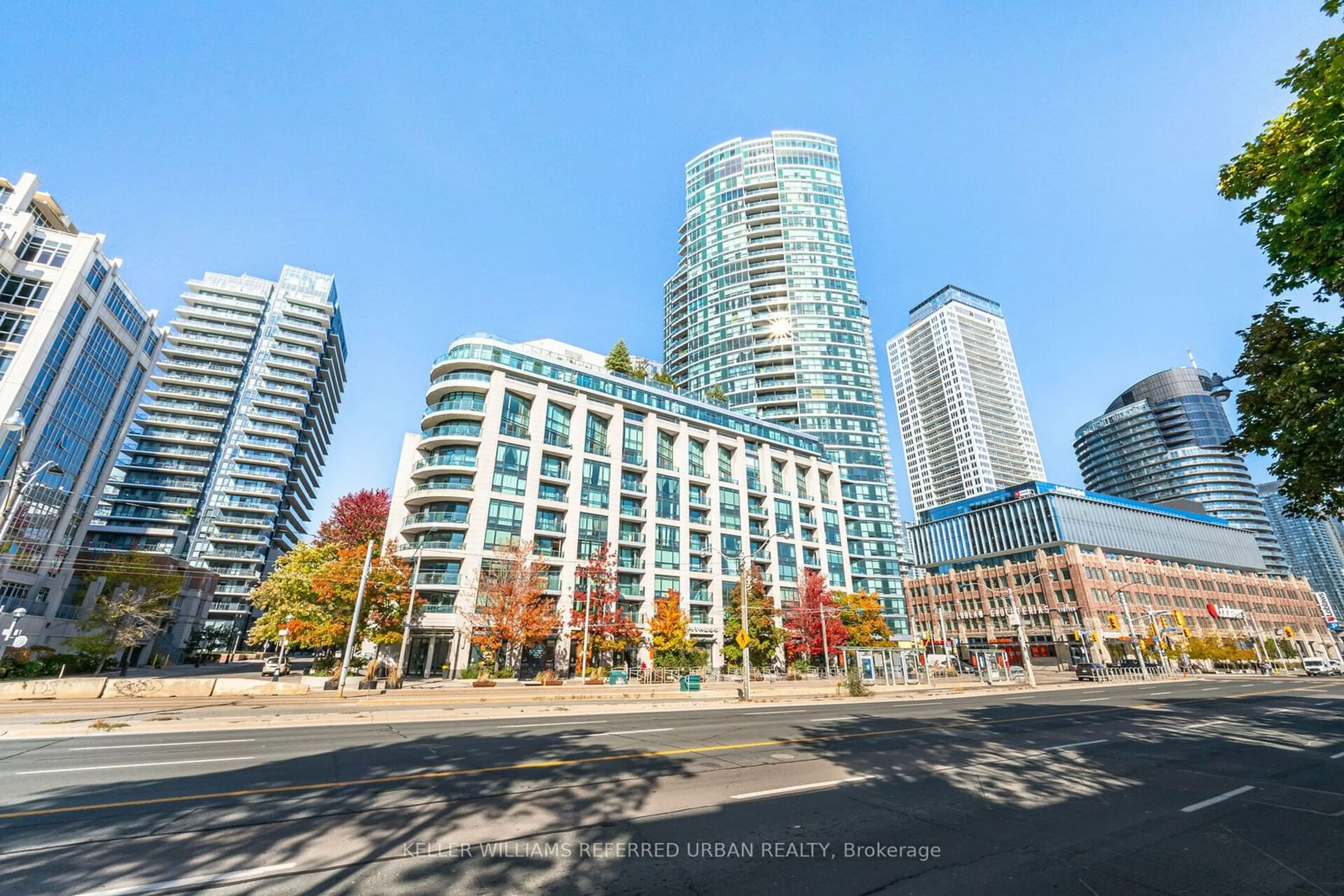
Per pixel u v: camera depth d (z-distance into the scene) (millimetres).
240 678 27562
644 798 8219
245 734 14352
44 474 47281
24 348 45406
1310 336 10820
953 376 184250
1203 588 94750
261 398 112250
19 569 43969
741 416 74625
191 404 107625
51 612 46719
